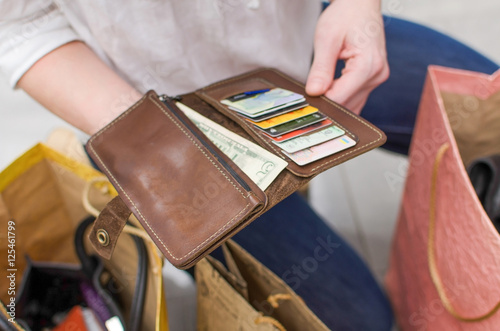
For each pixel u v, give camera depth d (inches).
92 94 30.5
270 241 41.5
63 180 36.6
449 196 31.8
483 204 36.3
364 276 43.2
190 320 49.0
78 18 33.3
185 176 24.4
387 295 50.0
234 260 32.2
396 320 47.8
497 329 27.4
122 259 34.6
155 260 29.1
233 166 24.6
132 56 34.3
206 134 28.3
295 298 28.6
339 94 31.4
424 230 36.8
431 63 44.7
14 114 71.5
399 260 45.1
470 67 44.1
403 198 43.2
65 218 39.9
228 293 28.3
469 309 30.8
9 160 64.5
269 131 27.4
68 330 34.1
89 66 31.5
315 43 34.2
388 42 46.1
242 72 38.9
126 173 25.6
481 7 83.9
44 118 70.8
